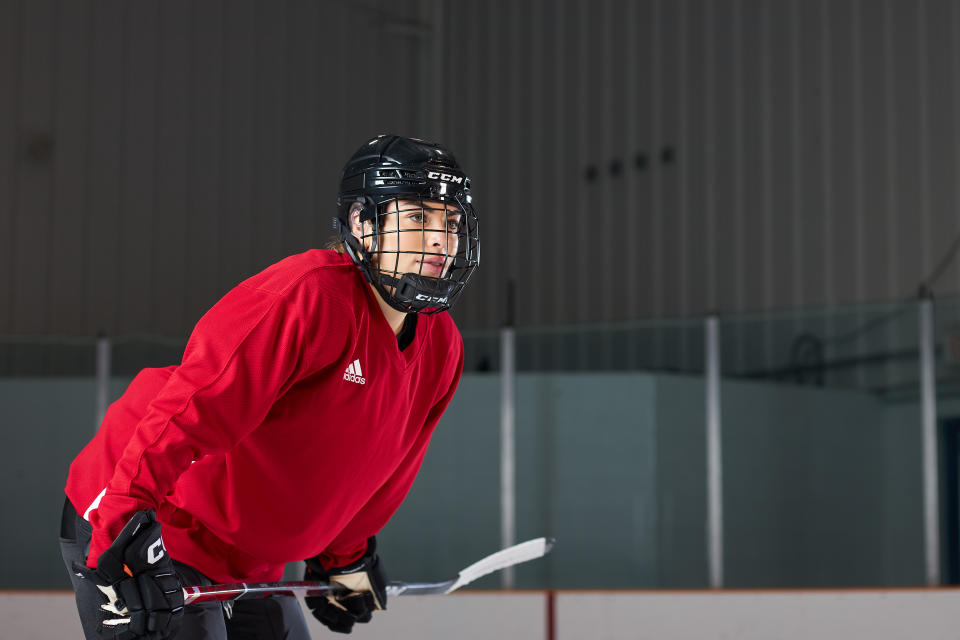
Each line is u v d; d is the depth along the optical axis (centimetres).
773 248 1759
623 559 1140
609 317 1972
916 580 1245
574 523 1145
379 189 302
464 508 1148
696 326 1163
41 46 1767
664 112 1944
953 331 1205
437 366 353
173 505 323
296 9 2094
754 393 1230
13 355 1177
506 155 2183
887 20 1652
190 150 1919
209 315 283
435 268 304
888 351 1246
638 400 1152
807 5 1758
